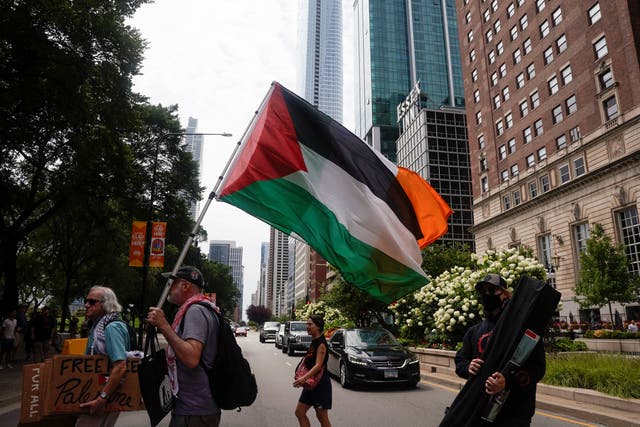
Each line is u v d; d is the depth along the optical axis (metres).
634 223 33.19
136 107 20.78
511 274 14.65
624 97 34.62
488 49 54.84
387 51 126.56
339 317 39.66
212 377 3.02
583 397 8.32
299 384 5.39
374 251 5.09
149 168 28.38
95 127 17.98
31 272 33.78
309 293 126.69
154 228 19.72
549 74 43.50
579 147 38.66
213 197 4.26
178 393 2.99
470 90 59.06
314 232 4.87
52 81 14.59
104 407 3.91
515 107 48.81
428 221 5.73
